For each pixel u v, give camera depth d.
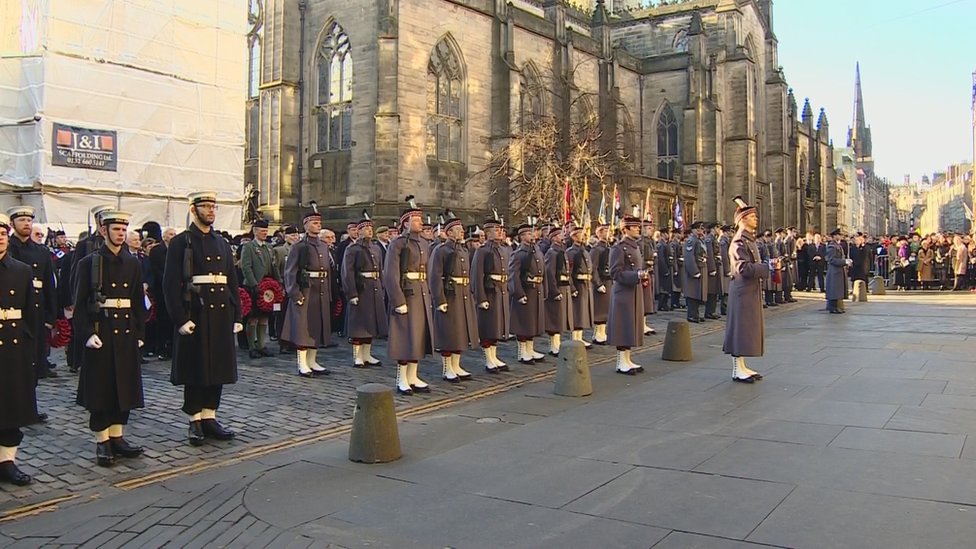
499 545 6.27
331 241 19.75
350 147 39.78
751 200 64.00
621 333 14.83
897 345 17.70
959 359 15.37
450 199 41.94
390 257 13.36
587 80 55.03
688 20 67.44
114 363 9.20
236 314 10.51
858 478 7.75
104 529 7.00
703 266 24.39
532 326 16.59
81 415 11.73
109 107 25.53
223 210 29.30
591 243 22.64
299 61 41.22
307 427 11.02
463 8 43.00
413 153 39.66
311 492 7.89
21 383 8.50
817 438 9.44
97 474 8.84
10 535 6.92
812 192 88.75
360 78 39.19
